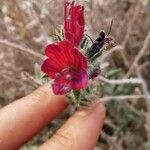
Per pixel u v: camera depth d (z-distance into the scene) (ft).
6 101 0.52
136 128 0.51
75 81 0.23
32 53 0.44
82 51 0.25
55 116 0.30
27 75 0.41
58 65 0.24
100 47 0.25
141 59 0.53
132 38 0.52
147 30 0.51
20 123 0.30
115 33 0.48
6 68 0.51
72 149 0.27
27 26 0.48
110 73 0.48
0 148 0.30
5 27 0.50
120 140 0.49
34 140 0.49
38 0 0.47
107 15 0.49
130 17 0.51
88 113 0.27
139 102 0.50
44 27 0.48
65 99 0.28
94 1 0.47
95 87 0.26
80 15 0.24
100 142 0.50
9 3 0.48
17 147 0.30
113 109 0.51
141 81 0.43
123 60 0.52
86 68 0.24
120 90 0.50
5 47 0.51
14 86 0.51
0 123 0.30
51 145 0.27
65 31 0.24
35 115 0.30
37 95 0.30
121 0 0.53
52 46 0.23
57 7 0.47
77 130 0.27
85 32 0.25
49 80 0.27
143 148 0.49
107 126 0.51
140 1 0.50
